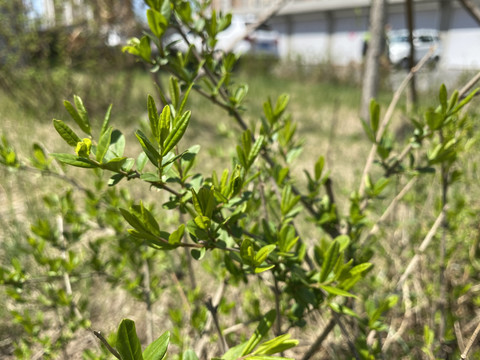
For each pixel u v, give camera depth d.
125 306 2.29
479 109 1.95
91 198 1.60
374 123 1.14
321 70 14.45
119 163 0.68
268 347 0.63
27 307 1.99
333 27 18.70
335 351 1.75
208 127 6.13
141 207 0.66
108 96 6.12
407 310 1.73
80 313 1.67
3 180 3.26
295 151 1.24
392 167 1.21
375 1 4.87
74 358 1.86
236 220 0.84
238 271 0.96
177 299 2.13
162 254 1.82
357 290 1.78
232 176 0.81
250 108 7.71
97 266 1.65
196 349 1.39
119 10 5.03
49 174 1.45
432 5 15.94
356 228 1.24
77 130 5.11
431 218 2.12
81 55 5.95
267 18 2.00
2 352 1.92
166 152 0.67
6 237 2.67
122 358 0.52
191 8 1.14
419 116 1.85
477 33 15.25
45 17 5.85
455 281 2.01
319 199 1.27
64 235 1.62
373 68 5.64
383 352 1.46
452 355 1.51
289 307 1.36
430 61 5.66
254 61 14.45
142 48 1.01
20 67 5.92
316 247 1.02
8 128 4.93
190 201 0.83
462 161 2.05
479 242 1.98
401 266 1.96
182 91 1.08
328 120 7.68
